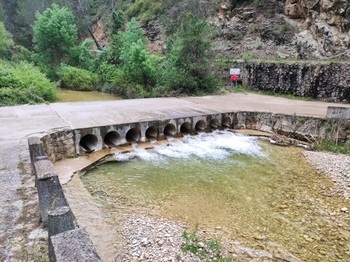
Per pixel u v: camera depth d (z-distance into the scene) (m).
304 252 6.32
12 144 10.04
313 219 7.63
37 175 5.54
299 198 8.77
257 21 29.72
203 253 5.97
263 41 28.72
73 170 10.23
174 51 23.92
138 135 13.76
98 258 3.15
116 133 13.47
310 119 14.12
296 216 7.76
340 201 8.59
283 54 26.34
